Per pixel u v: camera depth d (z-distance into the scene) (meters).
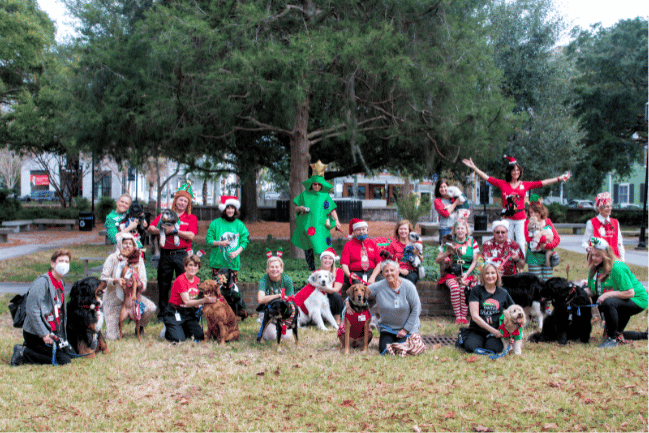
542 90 20.94
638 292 6.41
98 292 5.89
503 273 7.60
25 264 12.48
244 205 22.12
